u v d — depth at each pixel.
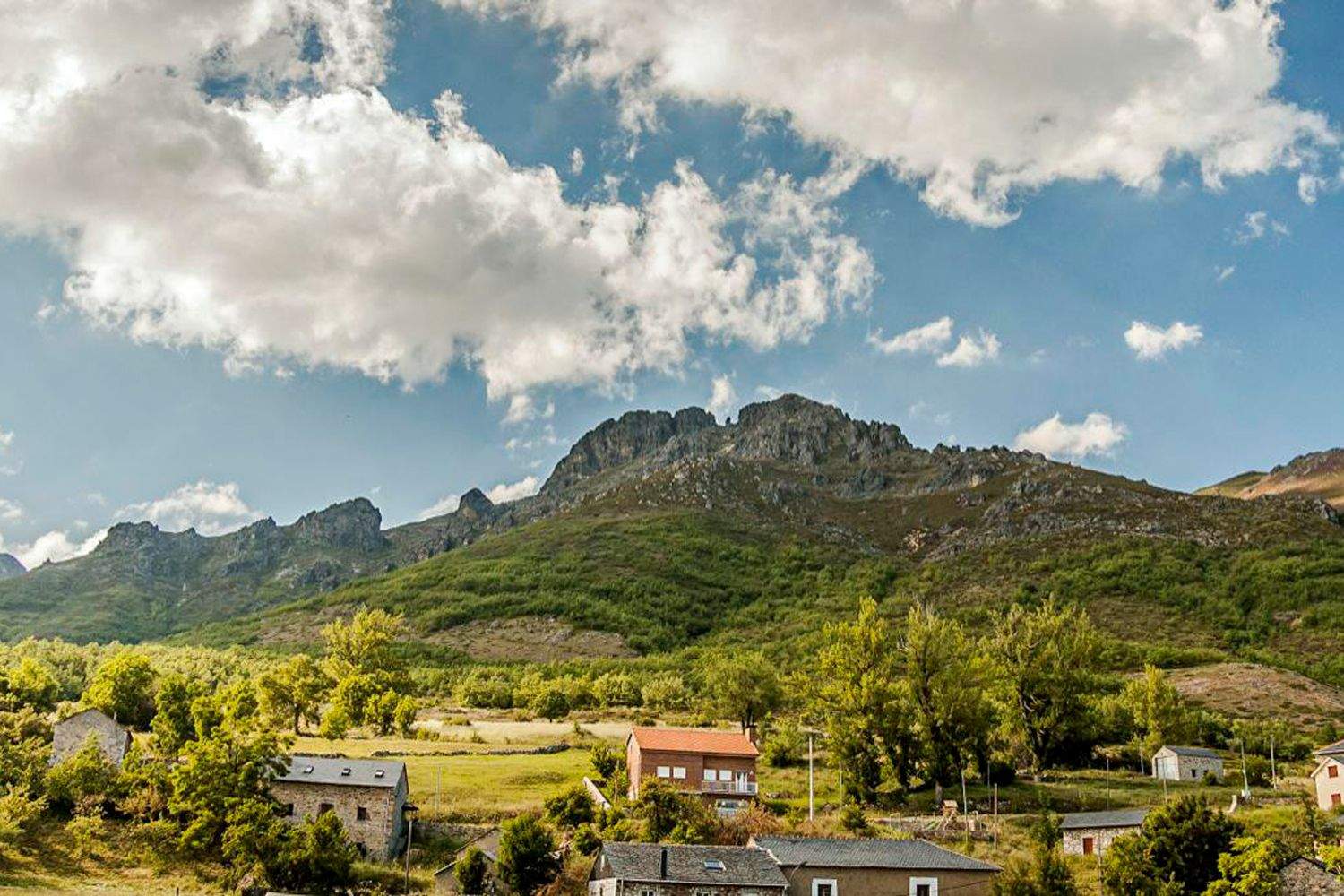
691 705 169.25
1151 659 197.38
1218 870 58.59
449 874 73.06
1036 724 110.31
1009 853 74.88
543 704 159.88
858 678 99.31
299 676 147.50
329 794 80.44
